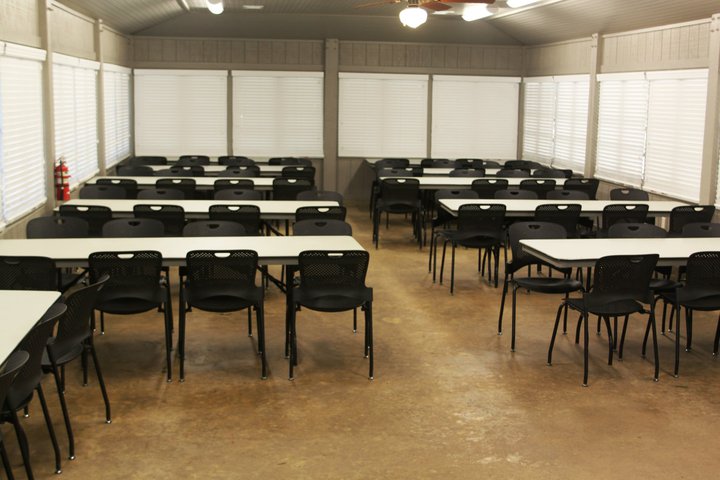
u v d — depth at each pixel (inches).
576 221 297.7
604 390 191.8
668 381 198.5
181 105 536.4
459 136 561.3
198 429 165.8
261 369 203.9
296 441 160.4
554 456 154.8
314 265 193.3
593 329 243.6
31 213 293.1
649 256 194.4
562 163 506.0
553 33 490.9
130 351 217.2
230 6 478.3
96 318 248.7
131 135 534.3
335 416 173.6
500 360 213.6
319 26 522.6
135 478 143.9
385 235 417.1
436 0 312.3
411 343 227.8
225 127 542.0
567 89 495.2
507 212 299.4
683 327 247.3
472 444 159.8
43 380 192.4
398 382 195.6
